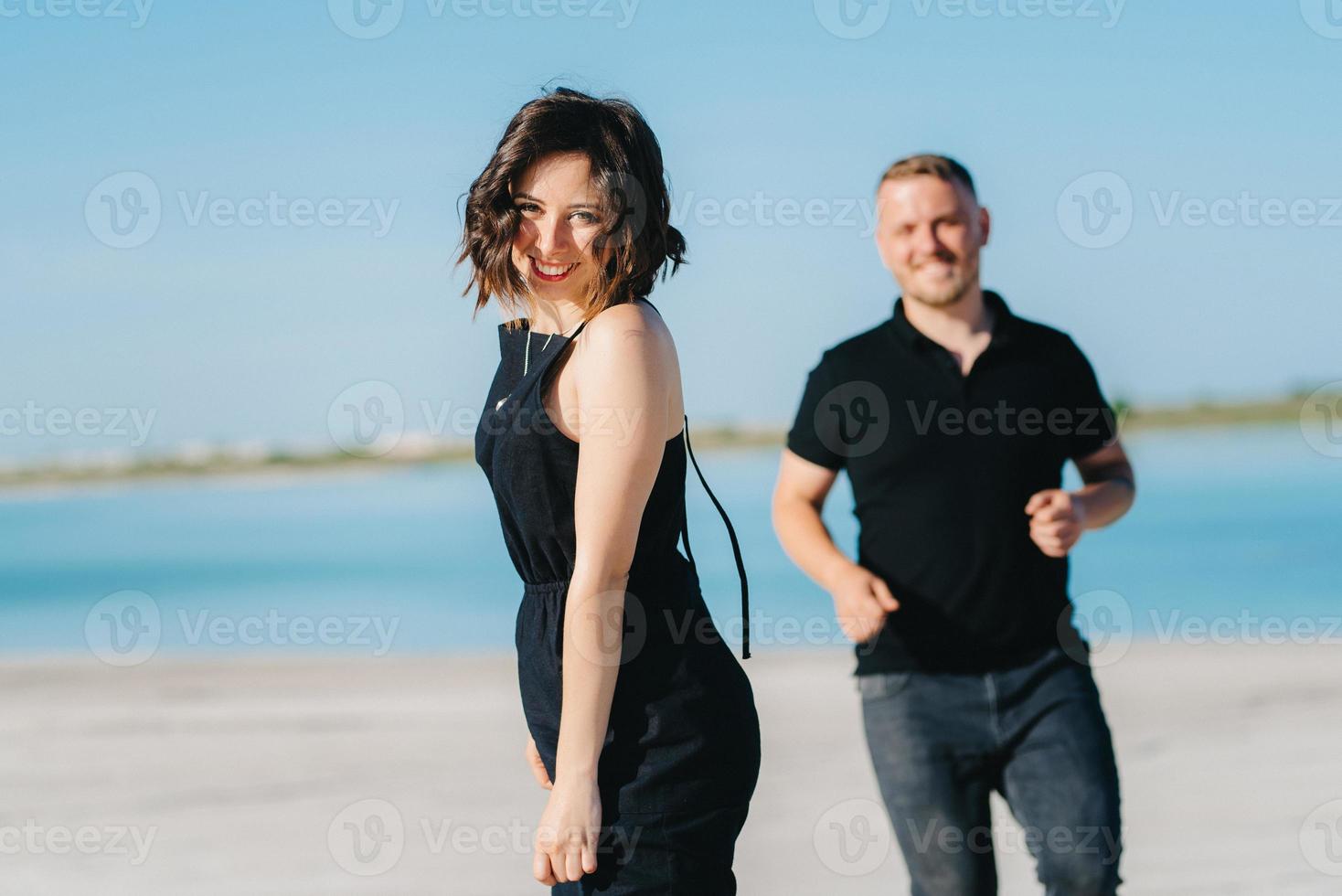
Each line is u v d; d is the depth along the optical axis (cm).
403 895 438
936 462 302
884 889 435
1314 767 569
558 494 215
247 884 456
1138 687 789
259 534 3150
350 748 696
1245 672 830
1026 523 297
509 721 772
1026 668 293
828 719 734
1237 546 2227
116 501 3909
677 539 227
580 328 214
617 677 212
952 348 312
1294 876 421
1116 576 1972
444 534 3059
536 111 217
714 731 214
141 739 733
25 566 2720
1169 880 423
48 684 970
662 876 210
